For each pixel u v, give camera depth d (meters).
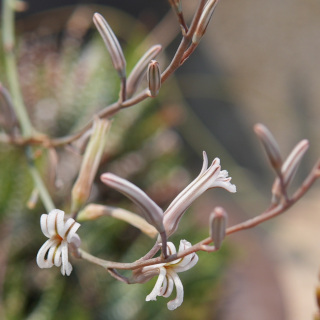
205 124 0.70
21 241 0.33
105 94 0.37
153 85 0.21
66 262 0.20
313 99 0.72
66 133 0.36
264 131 0.19
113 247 0.34
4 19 0.29
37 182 0.26
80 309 0.31
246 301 0.37
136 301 0.33
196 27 0.20
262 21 0.71
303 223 0.65
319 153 0.72
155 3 0.65
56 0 0.60
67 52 0.38
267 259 0.41
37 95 0.36
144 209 0.19
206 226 0.39
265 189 0.71
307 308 0.54
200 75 0.69
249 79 0.71
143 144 0.36
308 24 0.71
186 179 0.38
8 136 0.26
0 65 0.36
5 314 0.31
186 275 0.34
